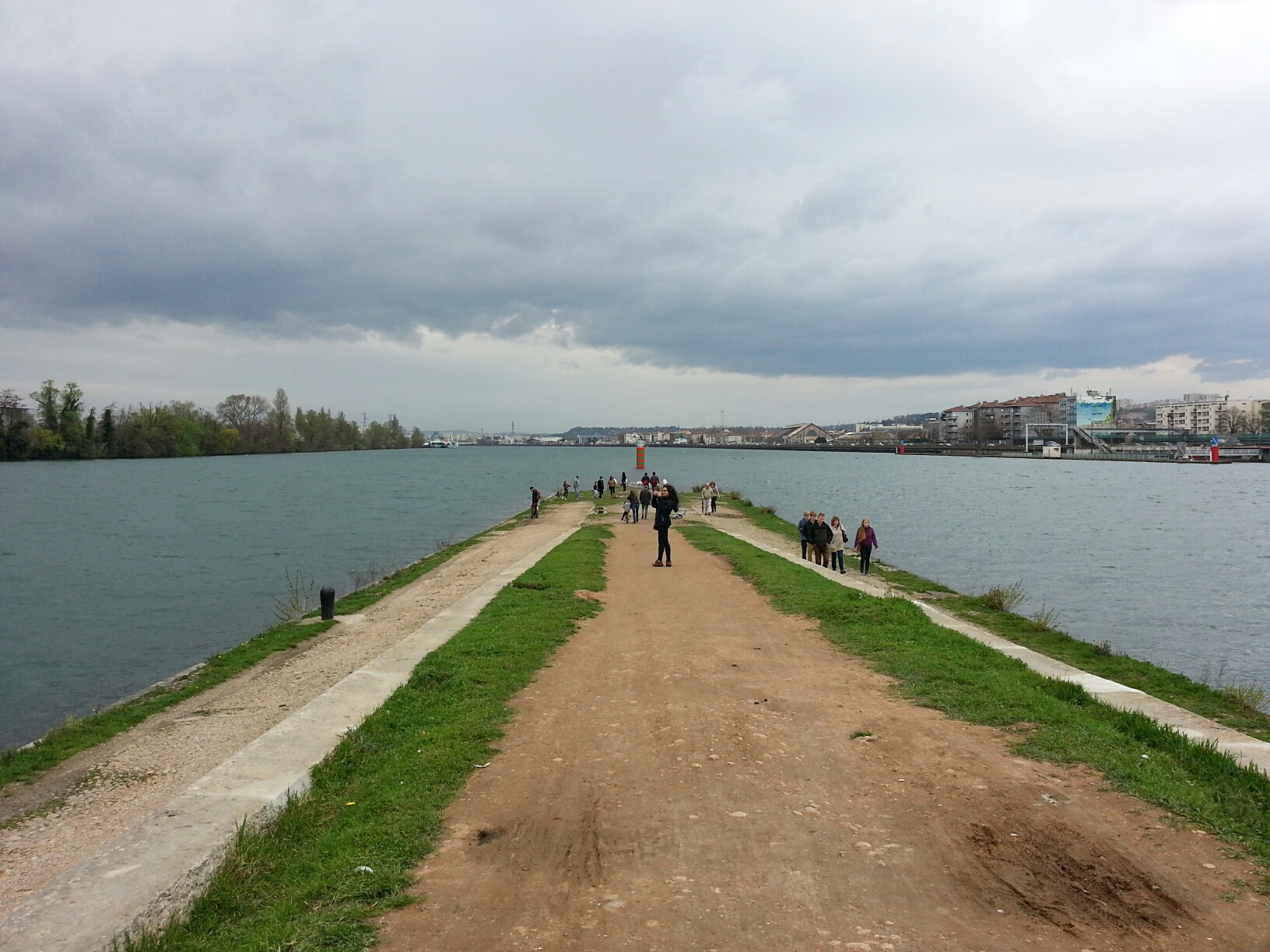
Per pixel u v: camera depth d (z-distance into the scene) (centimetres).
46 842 808
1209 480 10538
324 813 689
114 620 2514
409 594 2302
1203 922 484
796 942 462
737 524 4294
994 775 725
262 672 1526
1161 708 1059
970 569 3272
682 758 772
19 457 14212
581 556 2511
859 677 1087
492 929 484
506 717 920
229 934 510
